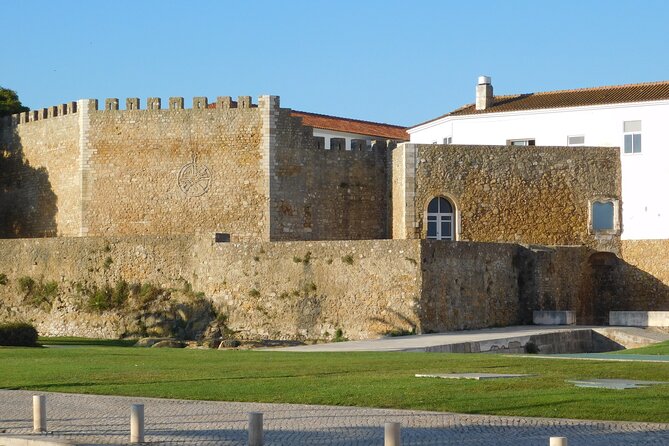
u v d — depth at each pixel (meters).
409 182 78.62
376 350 52.53
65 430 27.55
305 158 82.00
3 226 90.38
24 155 89.00
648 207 79.12
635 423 27.17
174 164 82.06
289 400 31.91
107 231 82.94
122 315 72.44
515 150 79.62
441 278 65.25
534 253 71.00
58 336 73.69
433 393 32.31
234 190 81.19
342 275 66.31
